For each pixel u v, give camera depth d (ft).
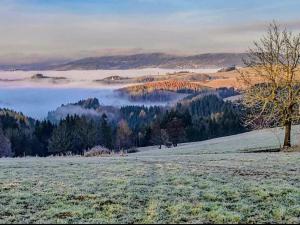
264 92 153.28
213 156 120.98
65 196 56.95
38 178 71.31
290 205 53.21
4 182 67.10
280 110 153.17
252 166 89.04
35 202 54.49
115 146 451.53
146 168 84.89
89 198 56.29
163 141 414.62
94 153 203.10
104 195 57.62
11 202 54.29
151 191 60.23
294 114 152.76
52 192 59.06
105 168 85.20
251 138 225.56
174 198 56.13
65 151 407.44
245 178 71.61
